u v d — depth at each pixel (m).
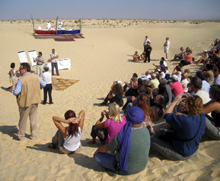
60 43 24.00
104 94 11.12
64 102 9.96
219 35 26.66
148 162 4.01
